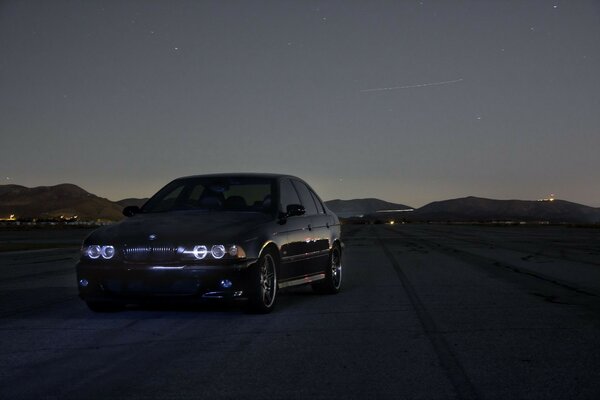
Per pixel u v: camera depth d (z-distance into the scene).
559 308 9.24
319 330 7.60
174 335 7.33
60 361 6.12
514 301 9.96
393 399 4.92
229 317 8.50
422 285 12.18
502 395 5.00
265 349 6.60
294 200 10.09
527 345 6.75
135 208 9.58
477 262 17.92
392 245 28.23
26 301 10.17
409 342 6.91
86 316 8.64
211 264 8.06
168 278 8.08
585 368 5.80
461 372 5.68
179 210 9.47
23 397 4.98
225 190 9.72
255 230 8.59
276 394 5.05
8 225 89.06
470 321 8.17
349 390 5.15
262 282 8.54
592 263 17.53
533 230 60.97
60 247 28.20
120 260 8.22
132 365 5.97
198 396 5.00
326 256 10.62
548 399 4.89
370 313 8.82
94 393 5.09
